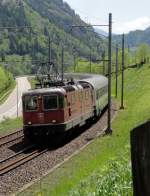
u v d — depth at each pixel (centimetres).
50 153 2830
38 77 3791
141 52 13950
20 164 2447
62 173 2139
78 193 1372
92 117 4503
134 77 11138
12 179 2112
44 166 2409
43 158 2658
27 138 3506
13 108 9875
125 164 1556
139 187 427
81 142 3244
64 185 1786
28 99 3366
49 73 3797
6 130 4297
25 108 3369
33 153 2842
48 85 3628
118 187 1099
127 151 2133
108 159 2070
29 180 2092
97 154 2569
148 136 419
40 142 3353
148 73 10431
